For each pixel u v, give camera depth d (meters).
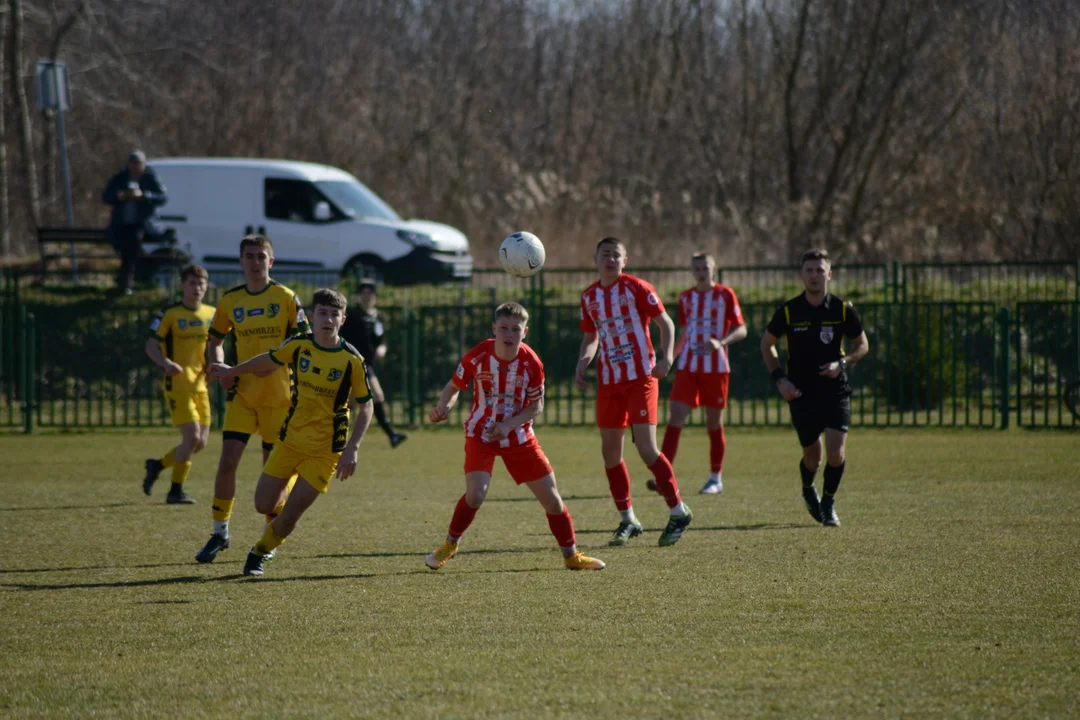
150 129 111.06
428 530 24.05
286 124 110.50
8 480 33.38
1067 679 12.92
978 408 47.81
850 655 13.95
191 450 28.27
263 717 12.01
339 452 19.48
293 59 118.88
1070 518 24.36
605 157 101.19
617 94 103.50
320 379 19.22
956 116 83.81
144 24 117.25
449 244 66.81
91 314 55.88
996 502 26.83
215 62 114.12
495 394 19.36
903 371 50.25
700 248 78.38
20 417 52.62
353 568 19.83
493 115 111.50
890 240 79.38
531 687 12.87
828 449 23.75
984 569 18.91
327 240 65.62
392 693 12.72
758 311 55.31
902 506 26.36
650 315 22.30
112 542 22.70
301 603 17.06
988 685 12.74
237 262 66.38
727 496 29.09
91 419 52.44
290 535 23.44
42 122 111.00
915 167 84.12
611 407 22.38
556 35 118.50
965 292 59.59
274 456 19.47
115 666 13.86
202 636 15.19
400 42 123.38
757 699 12.36
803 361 23.94
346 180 68.44
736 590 17.58
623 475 22.56
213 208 66.81
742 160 96.12
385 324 56.41
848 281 66.25
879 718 11.74
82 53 104.75
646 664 13.70
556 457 38.91
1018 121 81.12
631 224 82.00
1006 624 15.31
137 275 63.19
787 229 81.56
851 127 86.19
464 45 119.25
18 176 109.81
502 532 23.72
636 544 22.03
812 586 17.77
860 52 86.12
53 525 24.89
